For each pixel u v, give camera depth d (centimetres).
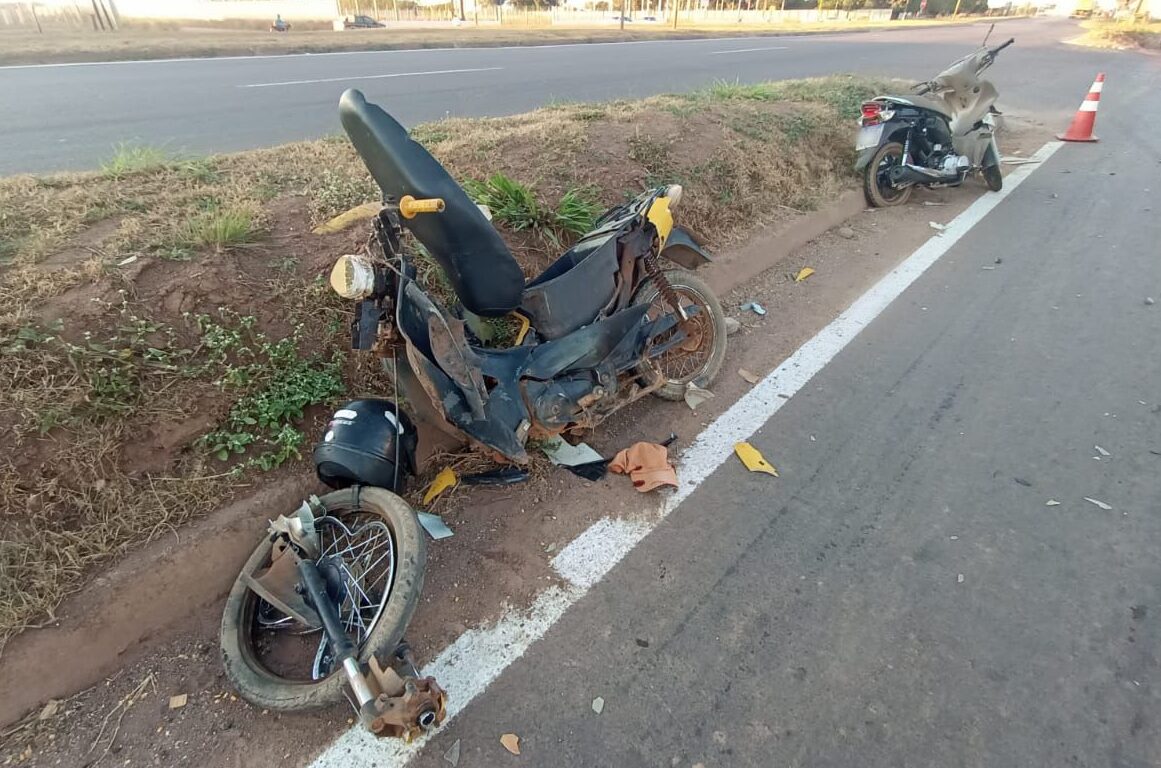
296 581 235
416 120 789
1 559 232
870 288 498
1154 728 207
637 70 1382
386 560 257
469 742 210
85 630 232
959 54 1856
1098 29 2728
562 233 436
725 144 591
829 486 311
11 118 806
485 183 451
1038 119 1041
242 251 354
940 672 227
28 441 254
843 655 234
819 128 693
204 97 962
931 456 327
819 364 405
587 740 210
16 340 273
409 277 247
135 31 2252
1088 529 282
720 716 216
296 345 326
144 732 217
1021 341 423
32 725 217
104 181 440
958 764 200
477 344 312
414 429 287
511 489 311
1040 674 225
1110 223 606
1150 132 947
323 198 420
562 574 267
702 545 280
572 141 539
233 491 282
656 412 367
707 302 384
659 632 244
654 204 349
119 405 274
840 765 201
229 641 231
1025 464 320
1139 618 243
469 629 246
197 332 310
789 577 265
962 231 600
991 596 254
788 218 574
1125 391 370
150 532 259
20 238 348
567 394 309
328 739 213
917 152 670
